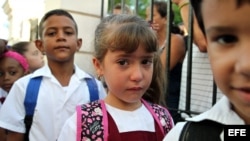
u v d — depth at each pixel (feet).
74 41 5.83
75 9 8.93
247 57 1.30
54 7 8.90
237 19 1.27
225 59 1.39
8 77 7.66
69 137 3.79
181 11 6.76
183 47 6.96
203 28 1.54
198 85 6.14
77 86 5.65
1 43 7.61
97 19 9.39
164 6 7.39
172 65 6.81
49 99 5.41
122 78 3.75
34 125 5.27
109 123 3.83
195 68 6.24
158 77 4.83
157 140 4.01
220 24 1.33
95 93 5.72
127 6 9.05
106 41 3.82
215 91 5.07
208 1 1.39
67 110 5.46
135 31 3.71
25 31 13.83
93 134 3.74
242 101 1.43
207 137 2.10
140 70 3.77
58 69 5.73
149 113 4.21
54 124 5.32
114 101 4.02
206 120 2.12
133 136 3.82
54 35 5.69
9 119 5.32
